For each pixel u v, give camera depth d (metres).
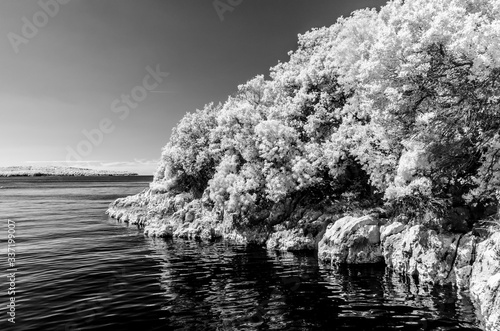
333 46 33.22
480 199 16.78
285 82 36.97
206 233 34.19
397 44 16.80
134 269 21.75
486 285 12.11
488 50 13.29
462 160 17.97
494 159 16.67
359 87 26.45
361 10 32.75
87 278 19.56
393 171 22.36
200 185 45.91
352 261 20.75
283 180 28.89
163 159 53.34
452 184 18.27
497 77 14.90
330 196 29.06
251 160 34.09
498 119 16.52
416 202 19.50
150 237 36.19
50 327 12.62
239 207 32.47
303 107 33.16
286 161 30.56
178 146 50.50
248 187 31.70
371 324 12.23
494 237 14.59
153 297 16.00
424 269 16.83
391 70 17.27
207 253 26.92
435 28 14.70
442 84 16.75
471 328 11.57
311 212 28.47
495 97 15.50
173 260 24.48
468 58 14.69
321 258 22.66
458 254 15.98
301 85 36.00
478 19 14.11
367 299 14.78
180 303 15.09
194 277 19.58
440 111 17.48
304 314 13.38
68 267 22.41
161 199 48.50
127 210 53.38
